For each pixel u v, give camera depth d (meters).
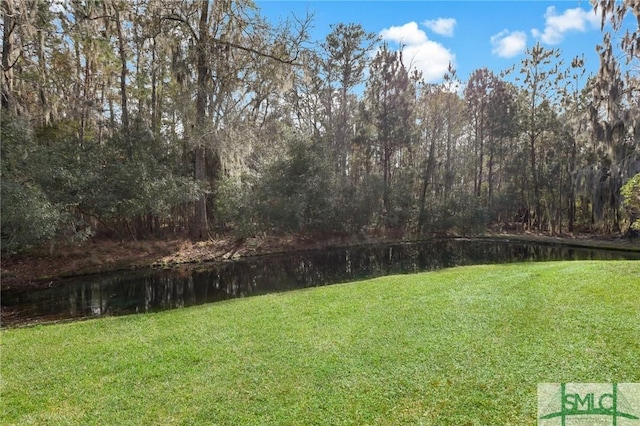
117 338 5.06
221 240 16.53
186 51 15.17
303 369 3.83
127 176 12.33
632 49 12.73
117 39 15.47
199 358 4.22
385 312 5.64
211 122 14.76
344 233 20.25
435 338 4.45
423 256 16.92
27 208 8.38
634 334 4.16
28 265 11.18
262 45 15.91
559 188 25.36
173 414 3.14
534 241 21.48
